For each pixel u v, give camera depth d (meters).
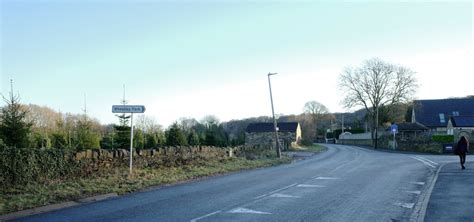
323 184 16.47
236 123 114.31
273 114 38.53
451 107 84.50
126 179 16.23
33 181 13.77
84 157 16.41
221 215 10.11
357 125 126.06
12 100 20.58
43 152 14.43
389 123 78.06
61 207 11.24
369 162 30.22
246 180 18.25
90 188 13.80
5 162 12.86
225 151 31.38
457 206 11.32
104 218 9.76
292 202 12.03
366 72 73.50
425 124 81.81
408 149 54.88
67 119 42.31
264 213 10.36
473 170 21.98
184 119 84.88
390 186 15.76
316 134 127.75
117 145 33.09
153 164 20.95
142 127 51.19
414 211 10.66
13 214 10.07
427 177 19.00
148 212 10.51
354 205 11.52
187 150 25.27
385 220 9.58
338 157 38.69
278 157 36.28
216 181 17.89
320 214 10.23
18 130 20.14
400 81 72.31
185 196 13.29
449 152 45.09
